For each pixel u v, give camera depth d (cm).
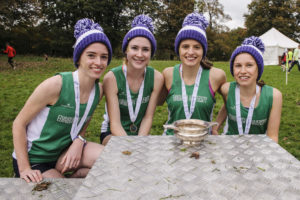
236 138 171
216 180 117
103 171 127
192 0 3941
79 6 3306
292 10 4197
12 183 154
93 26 202
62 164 206
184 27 245
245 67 227
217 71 266
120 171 127
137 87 263
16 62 1827
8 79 1091
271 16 4353
